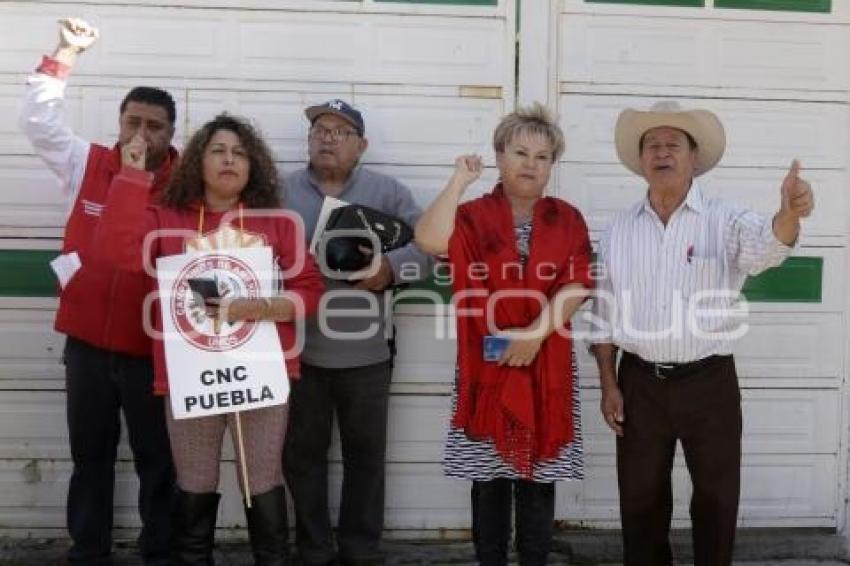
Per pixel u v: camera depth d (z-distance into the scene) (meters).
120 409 4.12
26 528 4.42
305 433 4.16
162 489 4.04
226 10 4.37
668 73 4.52
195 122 4.38
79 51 3.85
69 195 3.93
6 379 4.36
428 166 4.46
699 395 3.65
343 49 4.41
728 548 3.71
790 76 4.57
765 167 4.57
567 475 3.69
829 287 4.60
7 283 4.35
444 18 4.43
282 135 4.41
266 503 3.63
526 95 4.46
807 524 4.63
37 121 3.77
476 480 3.69
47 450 4.40
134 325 3.90
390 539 4.51
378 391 4.20
